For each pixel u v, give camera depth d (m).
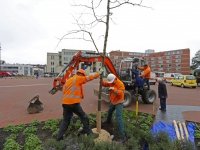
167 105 8.69
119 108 4.02
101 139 3.56
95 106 8.20
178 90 16.62
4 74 49.28
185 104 9.03
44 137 4.17
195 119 6.01
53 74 67.75
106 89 8.02
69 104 3.75
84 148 3.04
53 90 6.29
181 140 3.43
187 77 19.47
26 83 23.97
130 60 8.68
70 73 6.27
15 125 5.25
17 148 3.54
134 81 8.30
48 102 9.29
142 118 5.66
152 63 77.25
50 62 74.69
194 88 19.02
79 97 3.83
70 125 4.66
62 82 6.20
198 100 10.46
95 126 4.70
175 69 68.56
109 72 7.60
